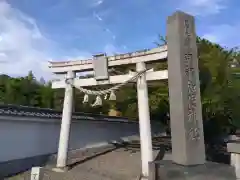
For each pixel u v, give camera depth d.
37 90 27.56
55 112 14.96
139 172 10.95
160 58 9.89
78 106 23.72
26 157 12.08
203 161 7.27
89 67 12.02
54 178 9.80
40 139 13.24
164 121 28.14
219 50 16.56
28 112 12.59
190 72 7.58
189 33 7.83
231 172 7.17
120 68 11.79
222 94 14.93
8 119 11.11
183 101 7.25
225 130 18.28
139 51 10.54
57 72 12.70
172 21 7.96
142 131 9.95
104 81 11.52
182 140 7.12
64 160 11.45
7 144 11.14
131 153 15.33
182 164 7.02
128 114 26.36
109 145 19.03
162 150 15.50
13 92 25.47
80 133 16.59
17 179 9.65
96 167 11.95
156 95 19.39
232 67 16.12
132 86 11.89
